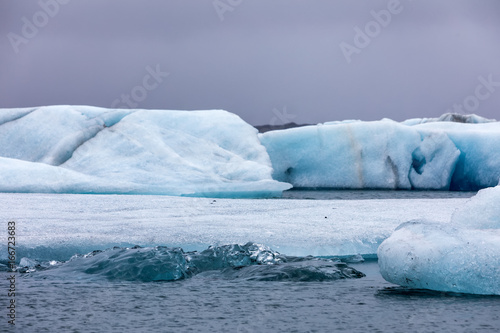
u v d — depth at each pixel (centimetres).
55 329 905
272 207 2697
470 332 891
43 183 3341
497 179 4609
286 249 1678
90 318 973
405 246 1188
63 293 1169
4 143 4059
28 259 1477
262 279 1309
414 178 4762
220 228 1938
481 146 4747
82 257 1464
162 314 1002
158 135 4147
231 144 4366
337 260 1619
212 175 3803
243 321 959
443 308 1030
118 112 4375
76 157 3900
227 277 1344
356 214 2427
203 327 923
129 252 1416
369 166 4666
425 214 2445
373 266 1548
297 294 1165
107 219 2128
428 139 4803
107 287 1227
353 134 4706
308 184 4731
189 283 1280
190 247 1661
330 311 1023
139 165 3791
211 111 4638
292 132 4791
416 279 1176
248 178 3888
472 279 1129
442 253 1150
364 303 1081
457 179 4941
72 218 2136
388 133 4691
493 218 1298
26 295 1148
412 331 898
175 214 2333
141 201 2833
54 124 4156
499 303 1059
